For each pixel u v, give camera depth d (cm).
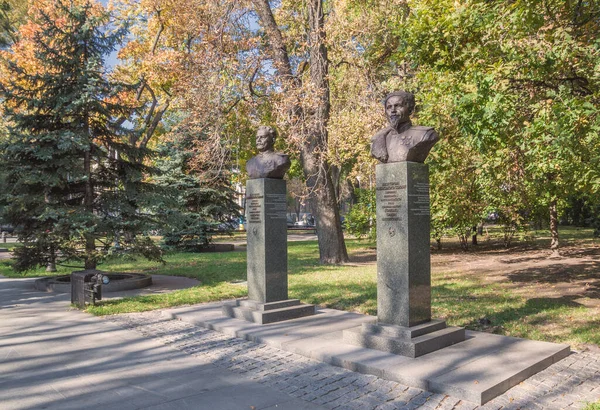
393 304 674
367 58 1781
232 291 1241
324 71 1770
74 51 1325
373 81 1752
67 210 1252
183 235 2588
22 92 1309
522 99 893
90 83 1277
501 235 2783
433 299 1028
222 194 2633
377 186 695
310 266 1736
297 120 1666
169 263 2016
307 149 1811
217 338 771
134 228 1317
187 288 1309
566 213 3978
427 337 639
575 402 487
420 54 1053
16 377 587
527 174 1289
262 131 919
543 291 1098
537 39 841
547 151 845
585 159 875
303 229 5456
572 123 761
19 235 1331
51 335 800
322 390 530
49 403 503
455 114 990
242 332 770
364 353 632
